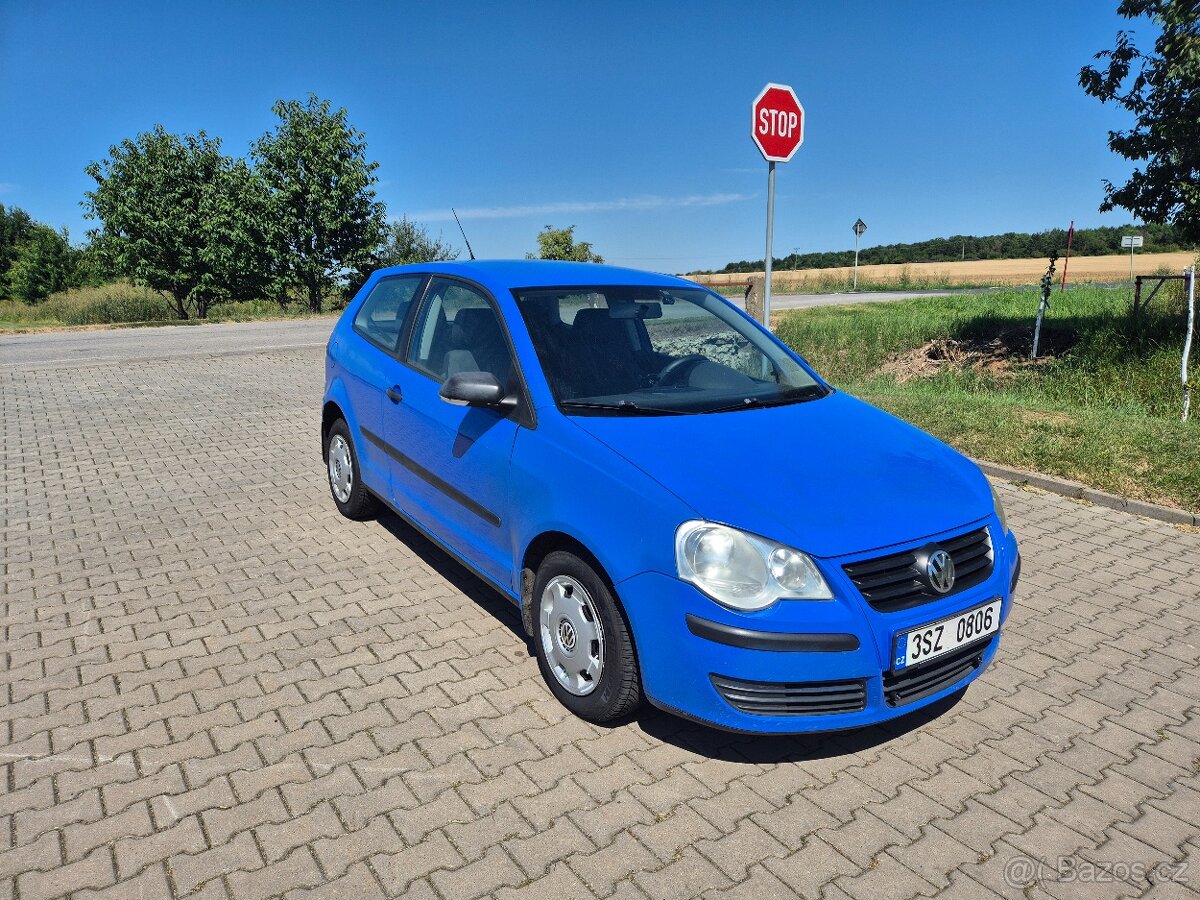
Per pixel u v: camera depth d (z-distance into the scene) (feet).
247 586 15.35
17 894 7.93
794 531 9.37
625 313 13.78
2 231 228.22
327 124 95.96
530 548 11.59
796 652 9.13
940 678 10.11
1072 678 12.42
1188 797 9.76
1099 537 17.95
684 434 11.07
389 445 15.75
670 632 9.51
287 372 42.24
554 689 11.49
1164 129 28.02
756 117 24.04
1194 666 12.76
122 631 13.56
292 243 98.22
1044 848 8.87
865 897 8.14
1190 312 26.71
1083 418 25.32
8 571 15.99
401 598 14.88
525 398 11.99
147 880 8.16
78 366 44.14
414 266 17.06
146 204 92.32
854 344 46.75
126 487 21.52
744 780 9.95
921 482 10.68
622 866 8.48
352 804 9.36
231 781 9.73
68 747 10.36
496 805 9.39
